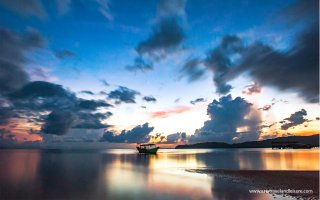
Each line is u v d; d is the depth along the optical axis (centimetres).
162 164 6850
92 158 10450
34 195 2744
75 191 2942
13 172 4906
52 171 5106
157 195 2678
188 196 2595
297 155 10619
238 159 8562
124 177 4125
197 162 7400
